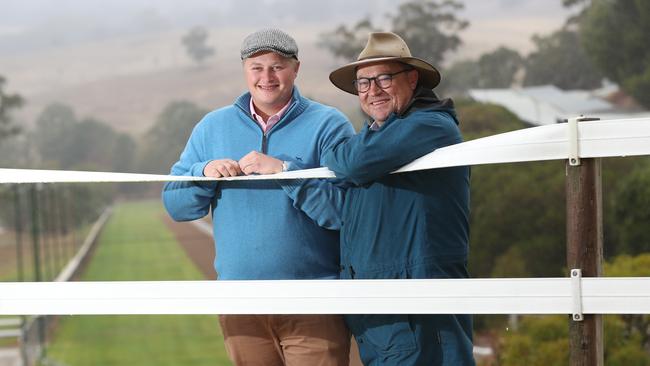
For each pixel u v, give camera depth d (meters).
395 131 3.62
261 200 3.97
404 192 3.69
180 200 4.11
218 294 3.57
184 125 180.25
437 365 3.64
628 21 68.38
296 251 3.98
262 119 4.16
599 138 3.30
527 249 29.80
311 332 4.01
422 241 3.66
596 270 3.31
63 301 3.67
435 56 106.00
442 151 3.54
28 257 71.19
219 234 4.07
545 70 98.62
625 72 68.94
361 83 3.85
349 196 3.84
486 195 31.16
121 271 54.75
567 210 3.36
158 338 35.06
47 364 27.81
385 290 3.45
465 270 3.80
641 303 3.25
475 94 61.09
